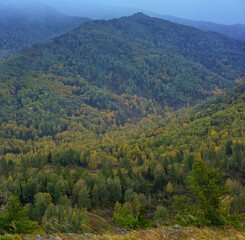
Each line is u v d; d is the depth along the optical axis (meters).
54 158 115.50
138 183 78.81
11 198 17.83
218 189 20.67
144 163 110.31
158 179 84.88
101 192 71.88
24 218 16.81
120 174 81.00
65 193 74.19
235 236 10.47
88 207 67.94
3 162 98.00
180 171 85.44
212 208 19.45
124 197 70.50
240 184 71.44
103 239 11.00
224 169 87.25
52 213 48.75
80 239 10.91
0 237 10.10
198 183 22.75
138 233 11.48
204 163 22.75
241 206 50.75
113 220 58.53
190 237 10.90
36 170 89.94
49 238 11.13
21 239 10.45
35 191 74.12
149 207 67.88
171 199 73.69
